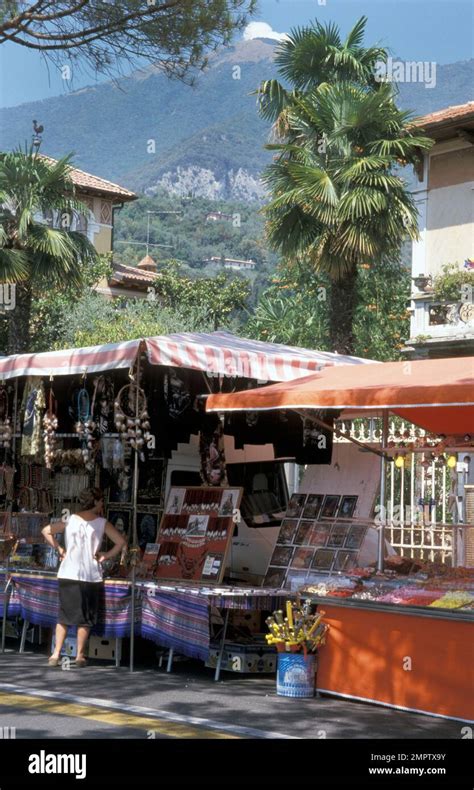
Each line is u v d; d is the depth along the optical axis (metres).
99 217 37.84
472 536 12.32
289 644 8.57
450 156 25.02
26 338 21.33
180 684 9.11
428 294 24.45
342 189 19.28
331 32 20.50
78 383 11.73
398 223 19.33
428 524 9.41
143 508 11.56
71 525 10.12
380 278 27.77
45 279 20.77
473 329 23.44
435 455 9.42
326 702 8.39
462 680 7.62
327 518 10.43
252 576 11.38
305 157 19.70
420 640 7.95
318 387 9.10
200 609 9.38
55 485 12.51
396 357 27.70
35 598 10.86
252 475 11.94
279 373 10.68
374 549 10.09
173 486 11.38
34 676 9.39
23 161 20.56
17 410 12.70
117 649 10.09
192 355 10.05
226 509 10.39
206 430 11.34
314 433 10.92
